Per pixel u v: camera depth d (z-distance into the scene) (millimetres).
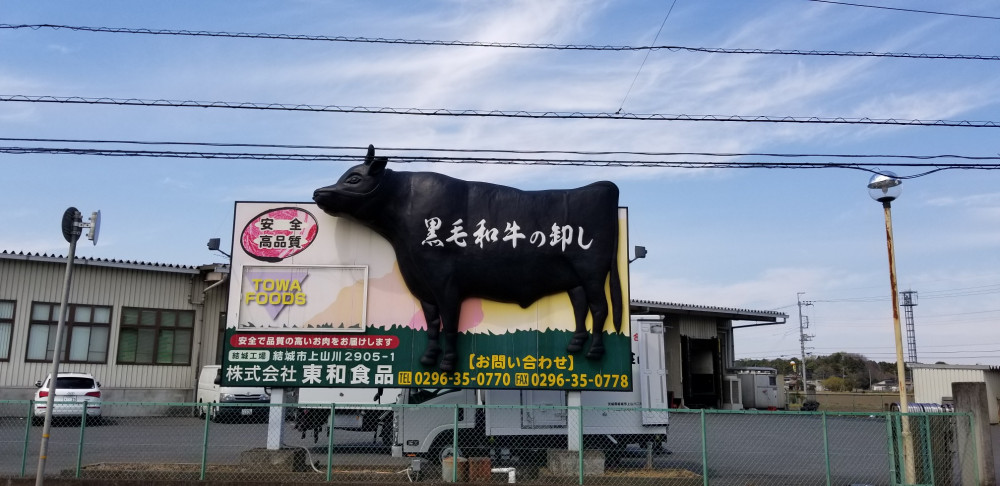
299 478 12289
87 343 26000
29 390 24781
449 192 13289
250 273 13383
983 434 13008
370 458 15523
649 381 14492
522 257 13141
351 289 13328
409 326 13211
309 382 13031
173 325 27641
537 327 13188
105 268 26688
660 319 14844
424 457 13859
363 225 13445
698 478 12633
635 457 15367
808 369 100500
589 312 13188
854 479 13773
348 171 13281
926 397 37594
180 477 12117
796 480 13516
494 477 12414
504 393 14086
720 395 35344
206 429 11961
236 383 13008
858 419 31000
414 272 13133
